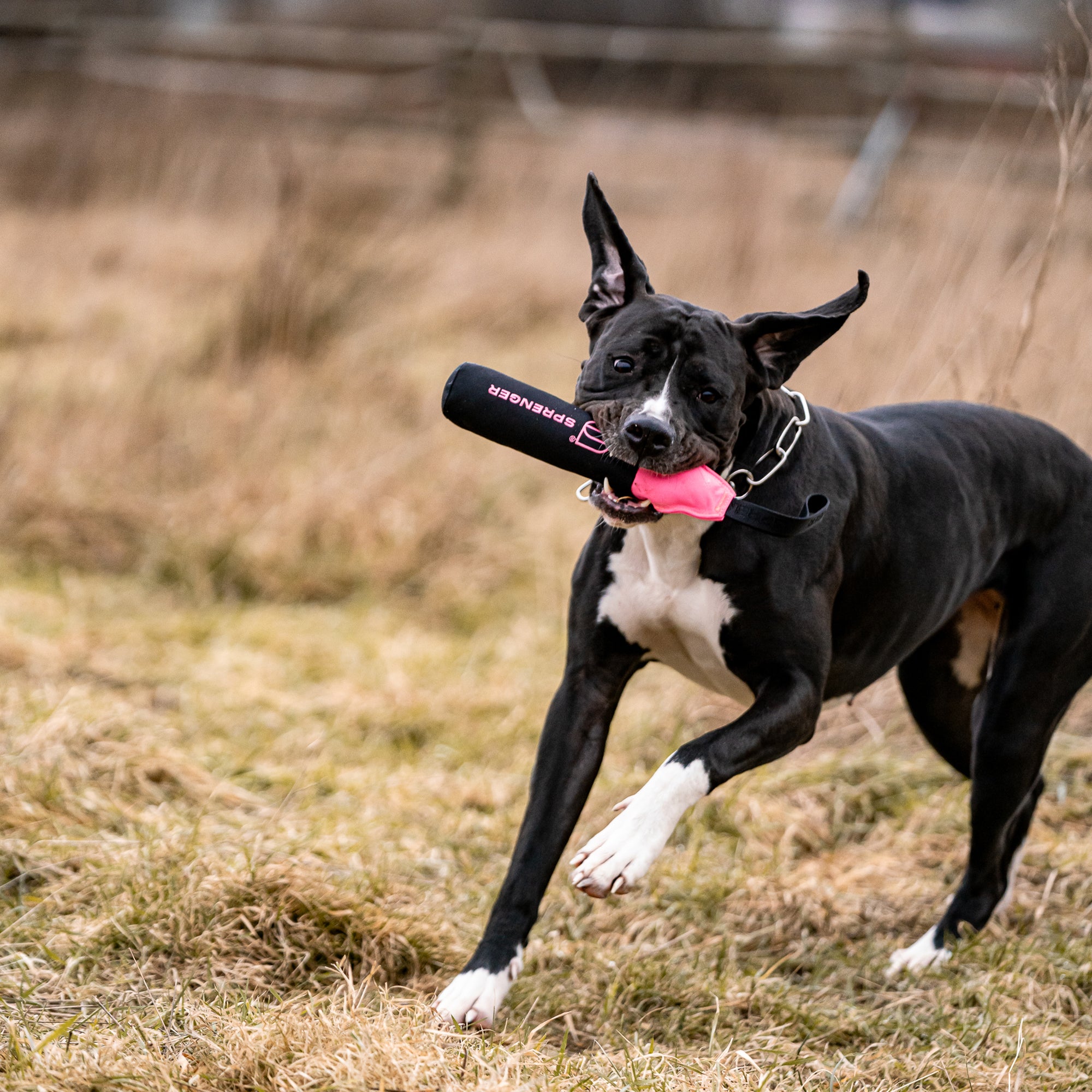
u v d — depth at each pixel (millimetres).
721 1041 5074
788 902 6188
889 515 5547
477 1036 4660
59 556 9945
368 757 7582
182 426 11406
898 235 11305
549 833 5172
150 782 6668
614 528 5312
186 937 5172
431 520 10484
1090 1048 5020
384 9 27641
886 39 18859
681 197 16391
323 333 12758
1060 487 6152
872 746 7754
